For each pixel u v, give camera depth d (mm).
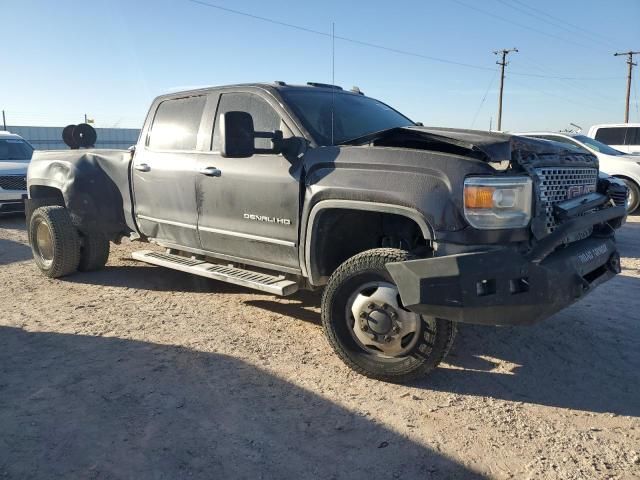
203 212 4992
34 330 4789
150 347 4383
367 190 3652
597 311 5285
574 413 3387
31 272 6934
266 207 4391
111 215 6156
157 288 6125
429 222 3402
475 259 3236
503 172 3387
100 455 2926
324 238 4105
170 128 5492
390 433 3145
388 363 3729
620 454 2938
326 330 3922
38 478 2740
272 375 3877
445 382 3793
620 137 14914
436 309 3324
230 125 3922
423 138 3768
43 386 3711
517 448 3004
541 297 3271
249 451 2963
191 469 2811
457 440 3078
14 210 11773
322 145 4168
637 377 3887
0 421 3258
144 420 3270
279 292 4258
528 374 3932
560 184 3773
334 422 3258
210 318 5102
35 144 43969
